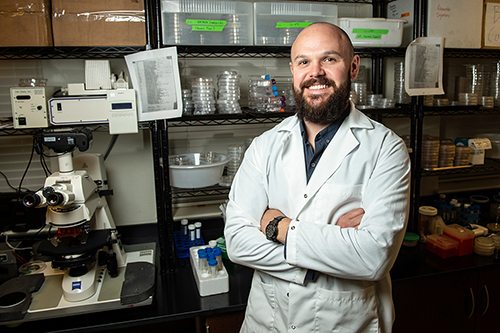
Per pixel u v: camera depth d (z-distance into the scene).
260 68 2.41
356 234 1.01
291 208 1.20
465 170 2.59
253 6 1.83
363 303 1.15
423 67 2.05
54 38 1.67
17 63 2.08
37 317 1.48
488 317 2.00
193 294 1.72
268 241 1.13
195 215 2.39
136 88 1.76
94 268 1.69
